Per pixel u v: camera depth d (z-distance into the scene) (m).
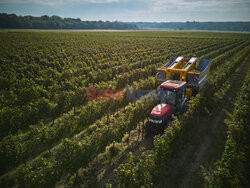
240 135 9.55
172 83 11.55
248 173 7.57
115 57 33.22
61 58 30.69
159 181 7.44
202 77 15.09
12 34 74.38
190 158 8.68
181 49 45.78
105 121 11.53
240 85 17.91
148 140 10.27
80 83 19.22
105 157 8.98
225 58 30.91
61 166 7.44
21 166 8.38
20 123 11.30
